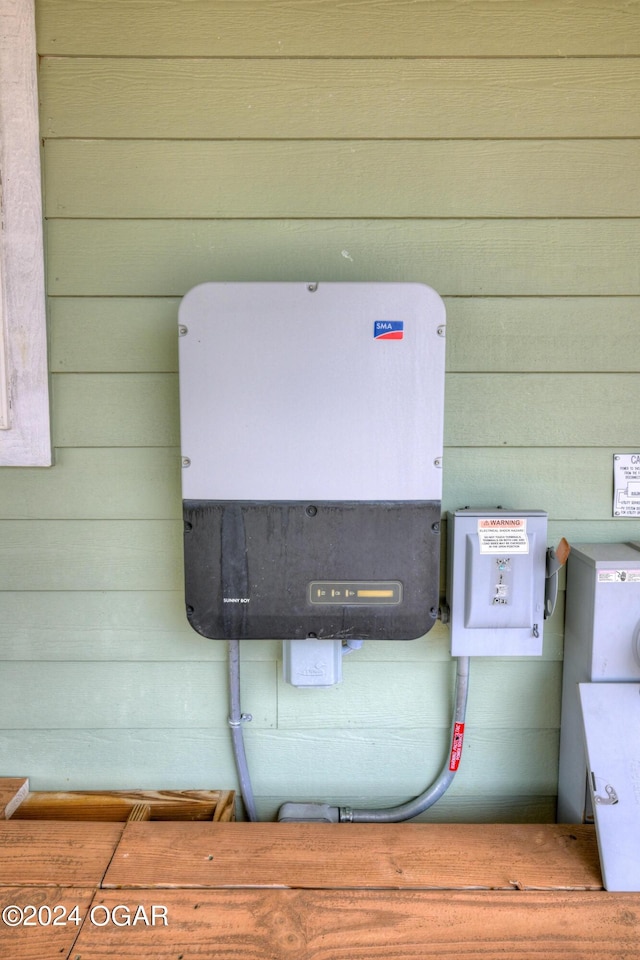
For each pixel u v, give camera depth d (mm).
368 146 1224
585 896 1040
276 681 1340
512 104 1217
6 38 1178
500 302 1261
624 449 1298
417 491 1127
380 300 1091
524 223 1245
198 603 1141
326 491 1125
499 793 1371
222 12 1188
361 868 1088
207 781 1363
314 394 1107
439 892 1044
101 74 1198
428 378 1108
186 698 1344
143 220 1235
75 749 1356
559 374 1278
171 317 1255
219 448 1115
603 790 1095
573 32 1201
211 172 1226
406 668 1339
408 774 1361
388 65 1206
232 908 1011
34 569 1312
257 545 1130
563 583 1324
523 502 1309
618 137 1227
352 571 1139
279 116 1214
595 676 1187
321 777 1363
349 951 947
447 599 1274
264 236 1241
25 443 1256
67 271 1240
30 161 1203
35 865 1093
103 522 1304
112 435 1280
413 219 1241
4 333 1232
